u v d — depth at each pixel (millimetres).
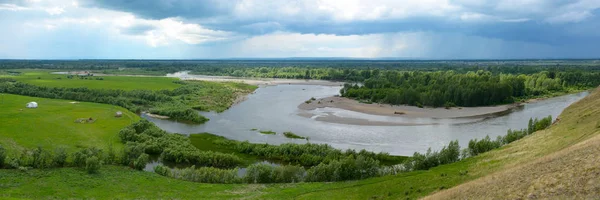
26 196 53031
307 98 183000
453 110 144125
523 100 169250
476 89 155750
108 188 58125
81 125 101500
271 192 56750
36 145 80062
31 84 188125
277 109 146500
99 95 163500
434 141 94125
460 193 40062
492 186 38250
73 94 159125
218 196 55375
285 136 100312
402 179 56062
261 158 81250
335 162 64562
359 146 89812
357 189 55000
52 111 119062
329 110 142750
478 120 122750
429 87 172250
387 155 78562
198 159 76938
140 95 162875
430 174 56062
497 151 63719
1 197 50625
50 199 52719
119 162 71188
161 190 58219
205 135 101250
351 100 169625
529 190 33594
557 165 36438
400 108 148125
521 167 41406
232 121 122562
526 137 70625
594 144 38094
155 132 93688
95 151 70875
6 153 69438
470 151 72062
